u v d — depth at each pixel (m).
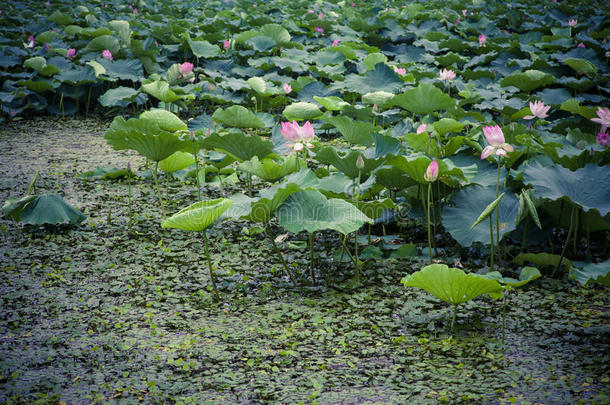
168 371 3.12
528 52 10.73
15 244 4.81
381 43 12.19
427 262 4.58
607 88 8.72
